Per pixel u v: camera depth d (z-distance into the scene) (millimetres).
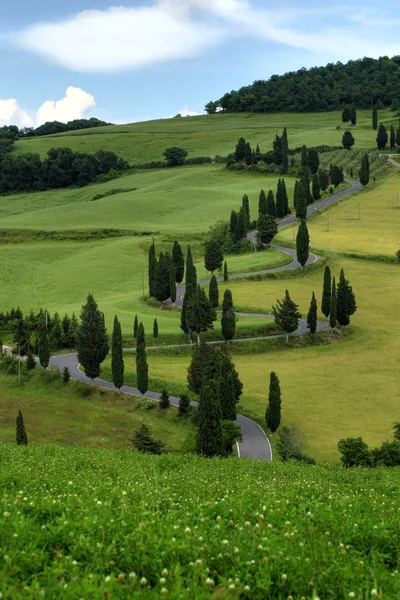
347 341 102812
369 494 24594
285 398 78000
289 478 29688
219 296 125625
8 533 12312
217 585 10922
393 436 62625
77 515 13875
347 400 77125
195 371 74750
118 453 37281
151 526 13250
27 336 100938
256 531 13430
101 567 11164
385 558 13398
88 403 80688
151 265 130125
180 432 69750
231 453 59969
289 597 10508
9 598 9555
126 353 99062
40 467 28047
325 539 13734
